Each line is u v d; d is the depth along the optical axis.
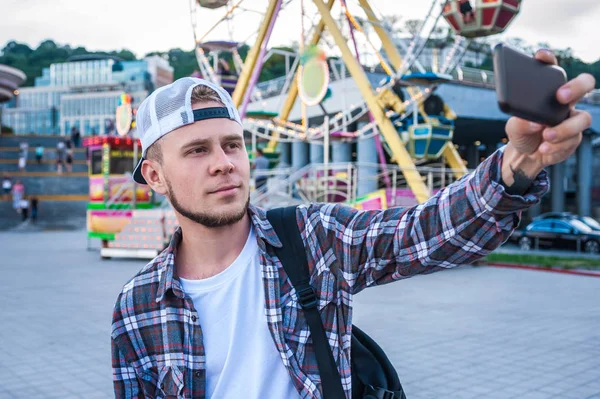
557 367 5.77
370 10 14.74
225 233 1.48
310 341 1.40
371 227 1.46
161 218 15.23
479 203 1.23
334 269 1.46
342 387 1.37
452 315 8.26
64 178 36.56
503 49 0.94
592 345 6.61
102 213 16.31
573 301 9.44
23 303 9.23
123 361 1.54
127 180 16.95
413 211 1.42
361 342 1.58
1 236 25.16
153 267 1.56
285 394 1.41
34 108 124.31
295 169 15.77
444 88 24.44
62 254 17.45
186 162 1.42
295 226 1.51
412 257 1.39
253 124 17.89
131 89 103.12
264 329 1.43
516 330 7.32
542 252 19.88
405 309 8.72
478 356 6.15
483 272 13.33
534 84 0.95
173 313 1.49
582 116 0.97
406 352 6.30
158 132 1.44
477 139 34.94
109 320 7.96
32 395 5.04
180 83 1.46
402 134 14.17
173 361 1.45
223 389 1.43
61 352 6.38
